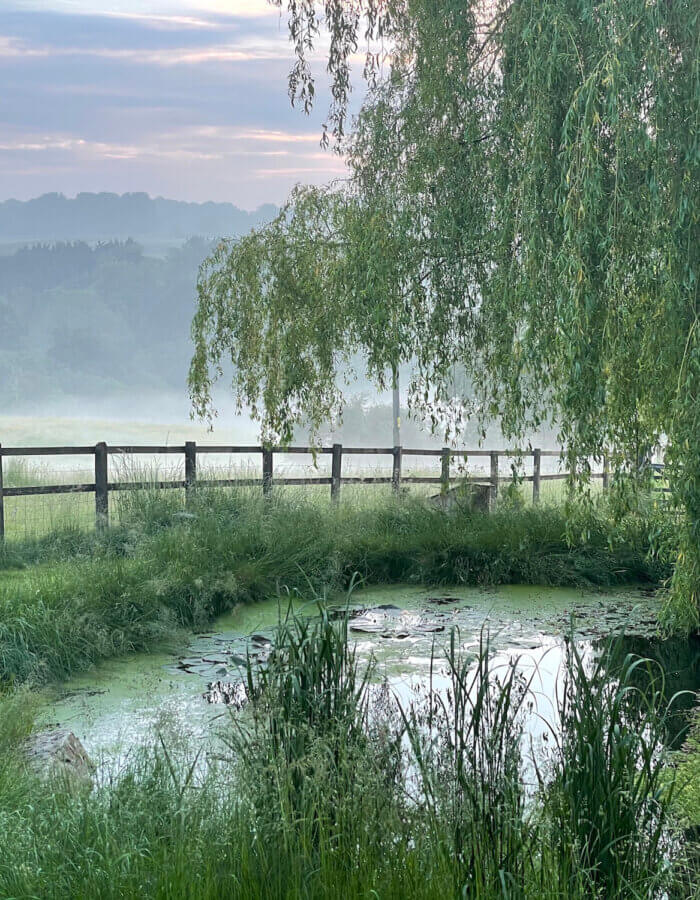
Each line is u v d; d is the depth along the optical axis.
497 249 7.20
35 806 3.72
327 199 11.10
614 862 3.28
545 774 3.92
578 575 9.94
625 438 6.79
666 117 5.98
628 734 3.63
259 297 11.55
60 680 6.65
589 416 6.72
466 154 8.10
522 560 10.13
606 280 6.11
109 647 7.18
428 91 7.90
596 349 6.35
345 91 8.93
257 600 8.95
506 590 9.70
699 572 6.72
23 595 7.43
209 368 12.09
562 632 7.95
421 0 7.93
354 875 2.94
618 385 6.40
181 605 8.20
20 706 5.29
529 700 5.56
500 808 3.39
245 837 3.13
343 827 3.13
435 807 3.41
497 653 7.14
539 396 7.71
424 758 3.73
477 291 8.70
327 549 9.92
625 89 5.94
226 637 7.87
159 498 11.36
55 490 11.06
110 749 5.20
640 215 6.13
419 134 8.29
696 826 4.03
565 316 6.15
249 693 3.94
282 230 11.44
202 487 11.62
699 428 6.13
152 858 3.11
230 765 3.97
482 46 7.88
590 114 5.96
